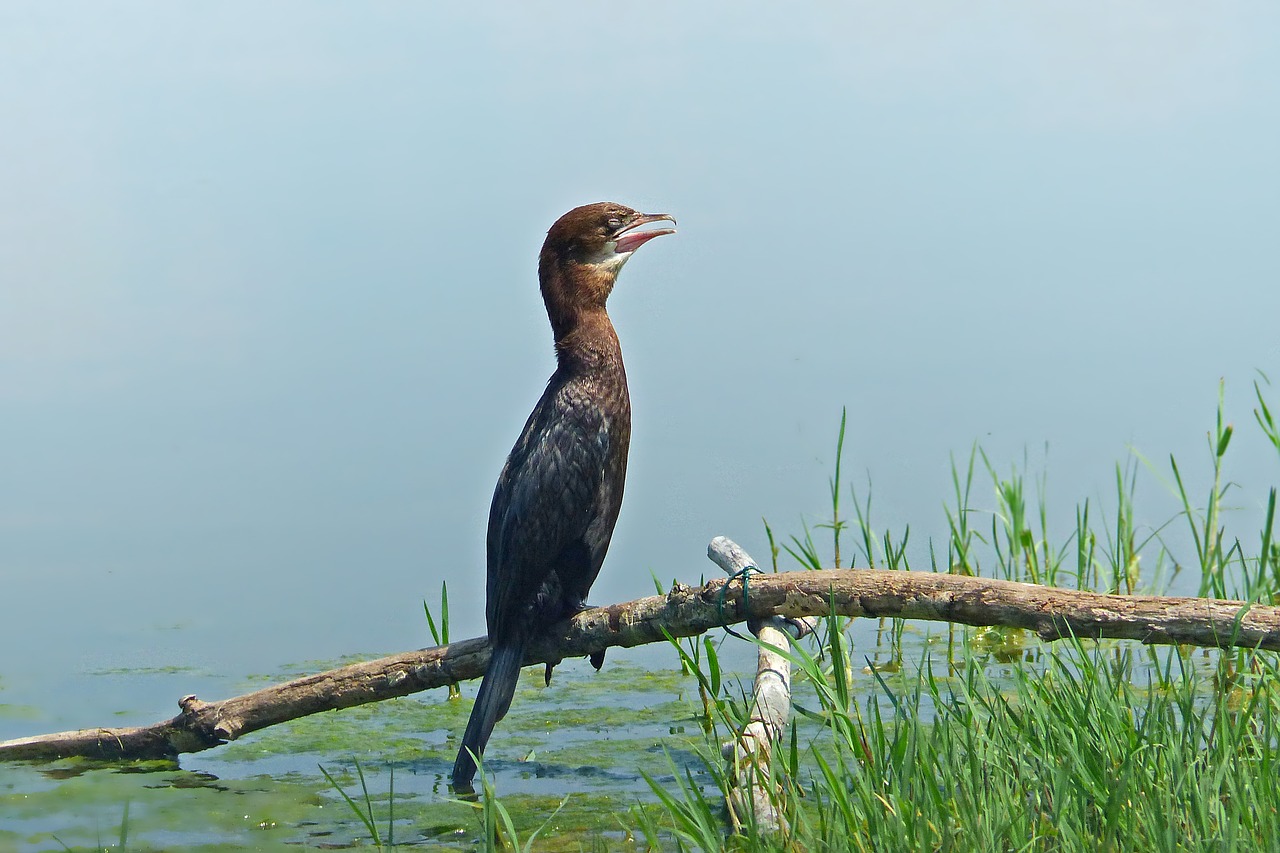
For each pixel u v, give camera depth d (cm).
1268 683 874
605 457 1062
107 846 927
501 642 1052
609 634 1045
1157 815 725
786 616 980
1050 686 920
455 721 1248
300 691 1096
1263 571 1197
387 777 1075
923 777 794
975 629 1435
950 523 1505
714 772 908
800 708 866
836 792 789
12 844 927
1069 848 724
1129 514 1559
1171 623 850
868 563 1473
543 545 1036
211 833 950
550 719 1221
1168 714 884
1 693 1323
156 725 1123
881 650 1388
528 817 958
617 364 1095
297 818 982
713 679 990
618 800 990
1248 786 745
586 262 1101
